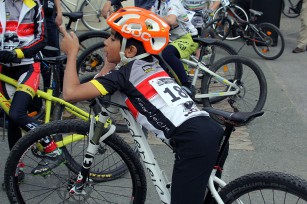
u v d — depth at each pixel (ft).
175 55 15.85
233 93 16.93
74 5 28.68
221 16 27.66
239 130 16.21
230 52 18.63
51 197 11.27
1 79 11.39
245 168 13.70
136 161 9.52
